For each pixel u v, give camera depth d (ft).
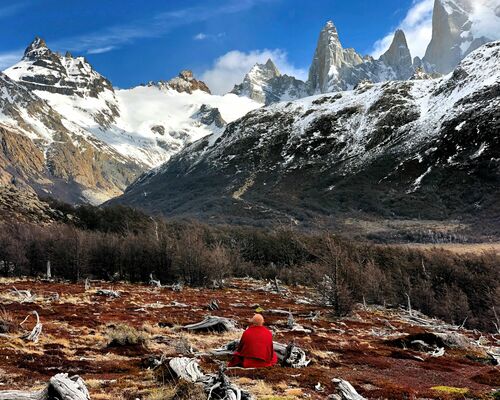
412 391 57.72
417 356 97.50
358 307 226.99
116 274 326.24
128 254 325.42
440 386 63.72
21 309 131.34
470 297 280.51
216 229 524.93
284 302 227.20
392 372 78.28
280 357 73.56
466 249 549.95
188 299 214.07
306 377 59.77
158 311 155.33
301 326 136.98
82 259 294.05
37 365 62.75
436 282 298.97
